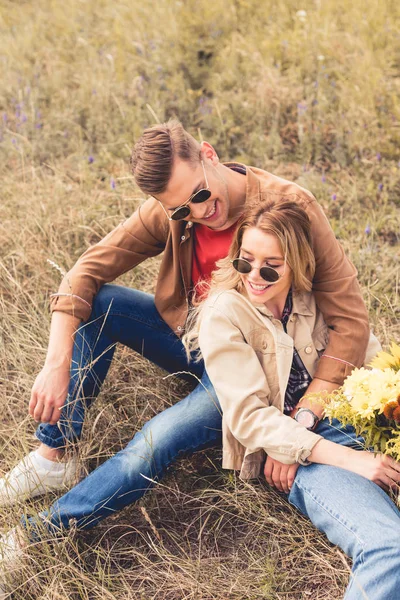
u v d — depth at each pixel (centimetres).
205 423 262
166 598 249
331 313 268
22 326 348
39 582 248
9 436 297
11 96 558
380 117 486
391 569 207
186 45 570
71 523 252
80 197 435
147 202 290
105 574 257
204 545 267
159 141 249
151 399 321
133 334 299
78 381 279
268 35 578
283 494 274
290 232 245
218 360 254
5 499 271
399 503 235
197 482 290
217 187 260
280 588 246
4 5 712
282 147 479
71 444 275
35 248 400
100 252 291
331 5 593
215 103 498
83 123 525
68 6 658
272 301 263
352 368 263
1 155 495
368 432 231
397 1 579
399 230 411
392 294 371
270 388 260
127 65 566
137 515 279
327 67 536
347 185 444
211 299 263
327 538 258
